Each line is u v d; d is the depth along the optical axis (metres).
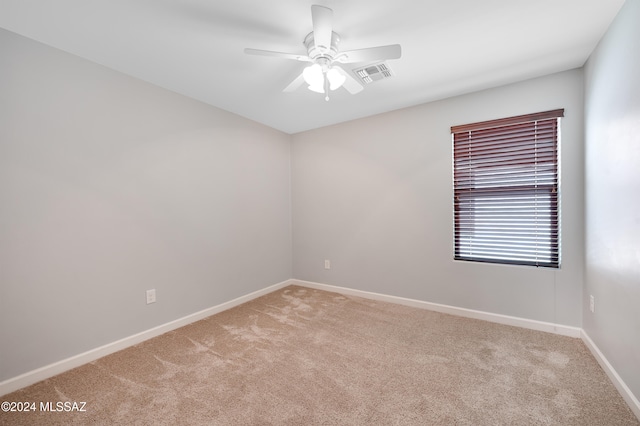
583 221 2.31
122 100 2.33
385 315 2.95
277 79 2.47
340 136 3.69
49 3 1.54
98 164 2.18
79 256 2.08
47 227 1.93
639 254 1.46
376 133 3.40
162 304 2.60
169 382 1.85
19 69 1.82
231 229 3.27
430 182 3.06
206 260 2.99
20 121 1.82
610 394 1.67
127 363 2.08
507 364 2.01
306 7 1.61
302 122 3.67
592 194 2.10
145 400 1.68
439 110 2.98
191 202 2.85
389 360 2.09
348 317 2.91
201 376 1.91
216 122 3.10
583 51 2.09
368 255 3.51
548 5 1.61
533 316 2.56
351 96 2.86
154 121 2.55
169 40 1.91
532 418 1.50
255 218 3.60
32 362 1.85
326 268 3.88
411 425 1.47
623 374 1.65
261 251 3.68
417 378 1.87
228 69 2.29
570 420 1.48
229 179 3.25
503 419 1.50
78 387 1.81
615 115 1.72
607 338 1.86
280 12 1.65
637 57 1.46
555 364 2.00
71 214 2.04
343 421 1.50
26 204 1.84
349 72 2.35
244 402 1.66
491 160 2.74
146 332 2.46
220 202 3.14
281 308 3.19
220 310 3.11
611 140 1.77
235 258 3.32
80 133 2.09
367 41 1.95
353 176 3.60
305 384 1.82
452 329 2.59
